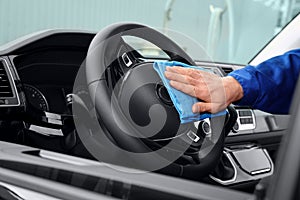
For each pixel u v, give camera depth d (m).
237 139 1.94
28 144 1.44
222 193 0.73
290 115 0.63
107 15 6.70
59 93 1.64
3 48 1.60
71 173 0.85
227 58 6.31
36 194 0.84
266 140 2.08
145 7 6.37
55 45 1.65
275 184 0.61
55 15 6.34
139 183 0.78
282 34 2.33
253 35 6.21
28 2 6.03
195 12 6.18
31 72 1.63
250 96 1.10
